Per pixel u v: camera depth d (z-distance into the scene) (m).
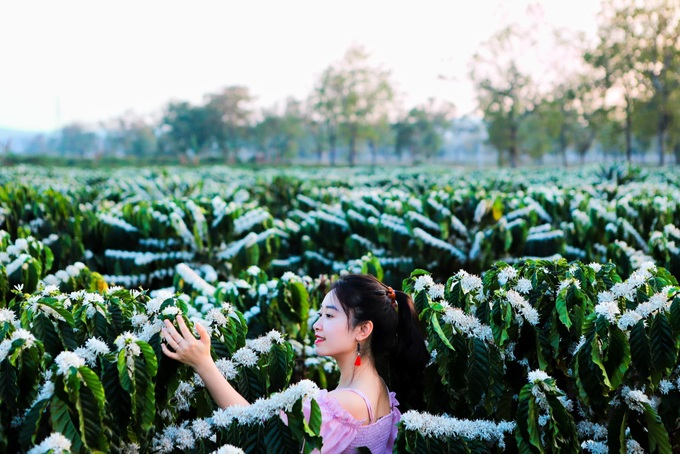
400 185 14.38
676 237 5.44
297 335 3.72
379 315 2.38
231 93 131.88
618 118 57.16
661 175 18.69
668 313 2.27
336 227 6.96
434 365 2.57
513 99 62.09
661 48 50.38
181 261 6.34
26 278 3.93
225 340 2.40
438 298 2.75
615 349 2.23
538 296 2.57
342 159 156.50
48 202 7.32
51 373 1.93
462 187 13.34
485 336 2.44
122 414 1.97
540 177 19.30
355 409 2.22
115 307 2.32
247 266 6.11
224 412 2.06
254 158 109.06
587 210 7.40
